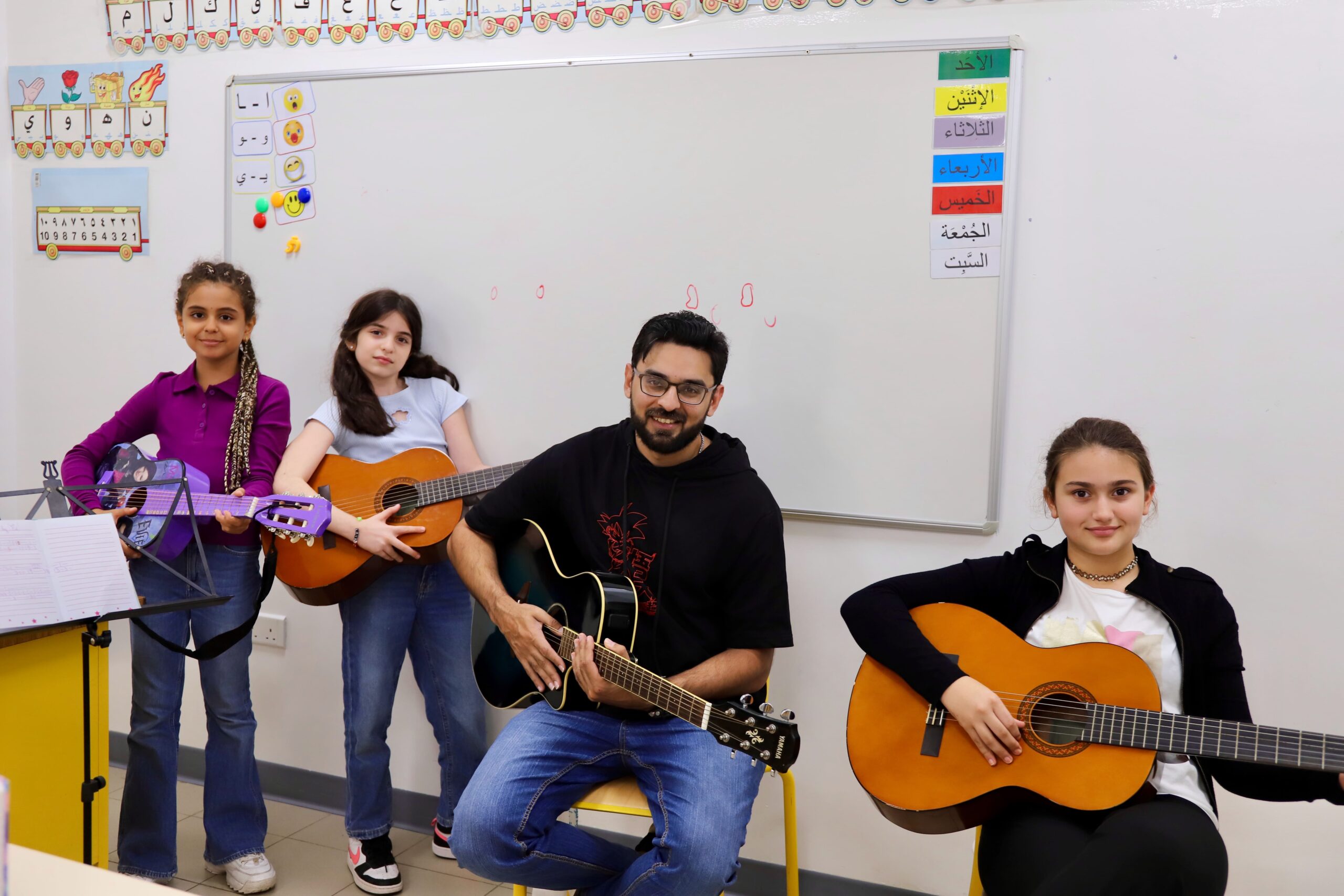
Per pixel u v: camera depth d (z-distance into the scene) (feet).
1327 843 6.23
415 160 7.97
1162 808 4.65
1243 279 6.18
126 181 8.91
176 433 7.25
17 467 9.53
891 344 6.84
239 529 6.91
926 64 6.65
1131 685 4.95
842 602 7.04
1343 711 6.15
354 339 7.57
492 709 8.07
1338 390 6.04
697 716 5.15
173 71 8.71
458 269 7.91
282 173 8.36
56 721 5.78
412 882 7.45
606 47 7.47
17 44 9.16
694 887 5.20
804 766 7.24
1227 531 6.31
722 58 7.09
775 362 7.11
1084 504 5.18
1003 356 6.61
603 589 5.56
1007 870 4.80
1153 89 6.28
